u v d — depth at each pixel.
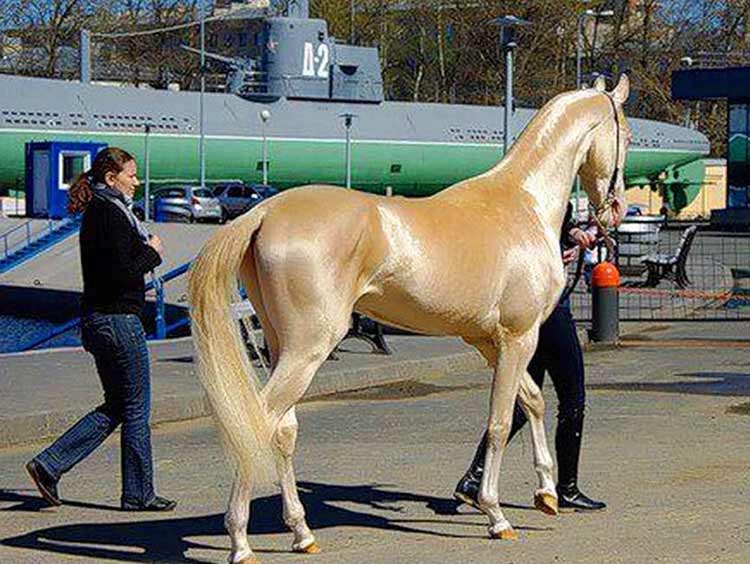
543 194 8.36
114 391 9.17
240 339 7.23
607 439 11.69
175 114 64.81
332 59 70.00
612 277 20.19
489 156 74.88
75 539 8.34
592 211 9.01
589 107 8.62
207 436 12.50
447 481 10.00
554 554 7.69
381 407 14.19
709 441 11.54
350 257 7.31
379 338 17.52
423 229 7.61
